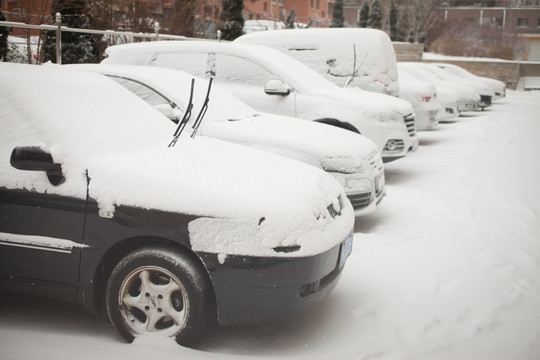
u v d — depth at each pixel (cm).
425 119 1346
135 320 368
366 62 1070
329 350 378
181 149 421
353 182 604
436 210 749
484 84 2291
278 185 381
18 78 421
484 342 404
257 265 345
